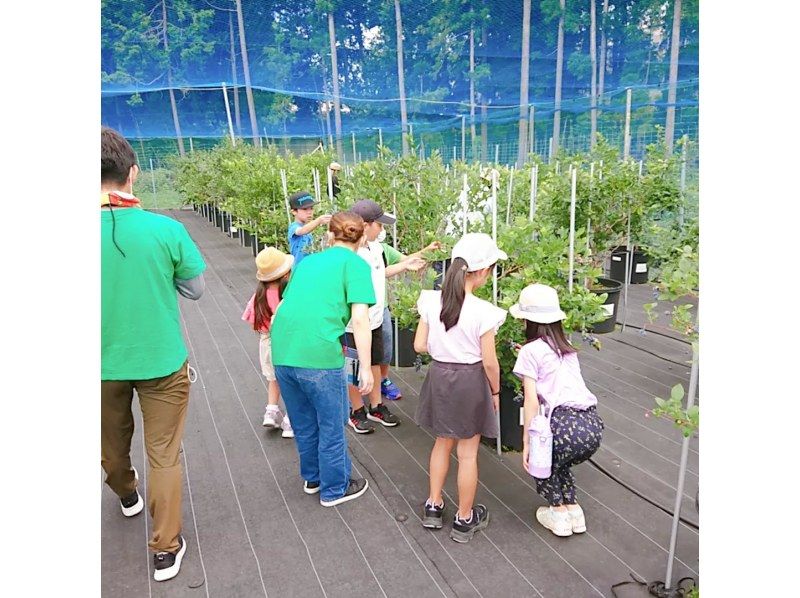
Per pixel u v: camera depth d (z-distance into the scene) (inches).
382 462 138.6
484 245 102.5
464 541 107.7
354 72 633.6
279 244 316.5
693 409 80.6
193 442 149.0
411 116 696.4
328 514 117.3
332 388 111.4
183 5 515.2
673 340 231.8
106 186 88.3
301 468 123.2
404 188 190.4
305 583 98.0
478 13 634.2
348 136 703.7
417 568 101.2
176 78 550.6
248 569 101.7
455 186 186.1
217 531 112.2
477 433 104.1
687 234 205.6
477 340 100.9
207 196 599.8
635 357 213.0
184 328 254.4
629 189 234.8
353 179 219.3
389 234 201.3
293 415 117.8
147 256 89.2
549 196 245.0
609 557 103.2
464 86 686.5
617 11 647.8
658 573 98.7
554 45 660.1
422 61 656.4
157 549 99.4
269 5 547.8
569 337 133.6
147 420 96.5
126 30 511.5
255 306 144.9
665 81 626.8
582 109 582.2
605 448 144.6
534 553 104.5
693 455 140.5
